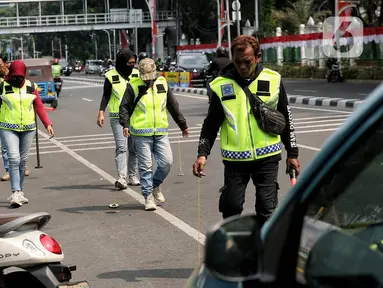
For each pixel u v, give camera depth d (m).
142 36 149.12
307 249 4.03
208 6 120.06
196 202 16.11
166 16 137.12
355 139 3.81
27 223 7.99
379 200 4.37
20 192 16.61
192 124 33.16
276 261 3.93
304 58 75.25
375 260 3.61
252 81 9.41
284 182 17.78
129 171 18.64
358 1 71.00
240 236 3.95
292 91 51.88
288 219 4.00
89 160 23.89
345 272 3.66
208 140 9.65
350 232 4.25
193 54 70.12
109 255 12.23
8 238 7.82
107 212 15.55
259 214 9.47
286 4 108.94
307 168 4.06
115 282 10.74
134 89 15.05
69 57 198.50
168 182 18.75
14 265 7.76
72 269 8.02
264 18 103.12
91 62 143.88
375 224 4.37
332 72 61.03
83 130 33.81
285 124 9.45
